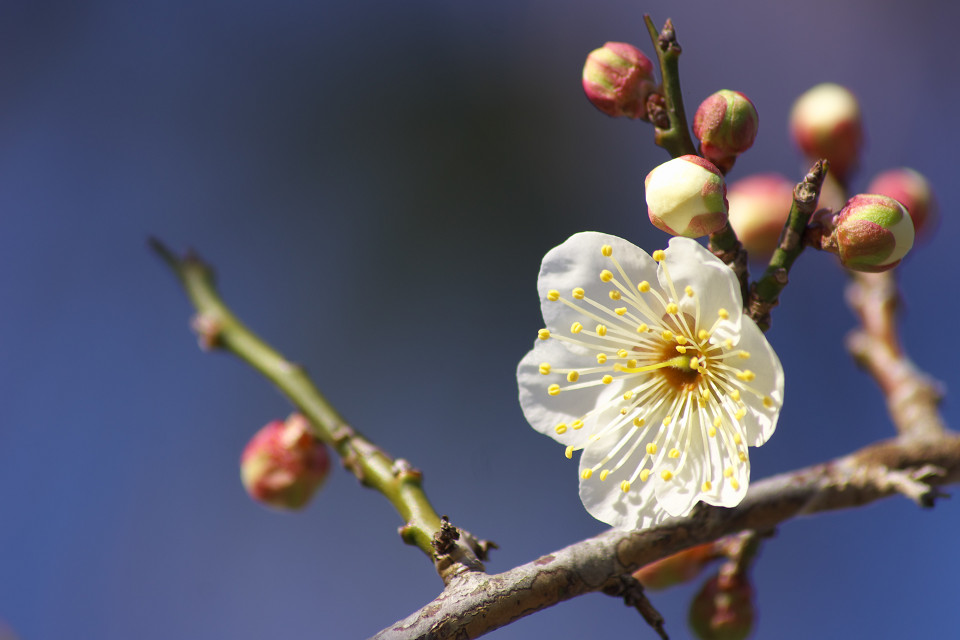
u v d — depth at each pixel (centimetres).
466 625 35
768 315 36
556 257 37
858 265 36
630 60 37
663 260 36
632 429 37
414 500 37
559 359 37
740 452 36
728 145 36
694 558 39
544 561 36
